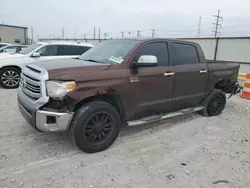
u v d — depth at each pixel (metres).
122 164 3.09
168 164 3.14
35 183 2.60
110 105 3.40
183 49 4.45
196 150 3.60
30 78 3.27
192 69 4.48
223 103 5.48
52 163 3.03
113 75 3.35
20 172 2.79
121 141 3.80
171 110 4.41
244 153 3.55
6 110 5.11
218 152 3.55
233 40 15.37
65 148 3.45
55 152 3.31
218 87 5.62
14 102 5.84
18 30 45.53
